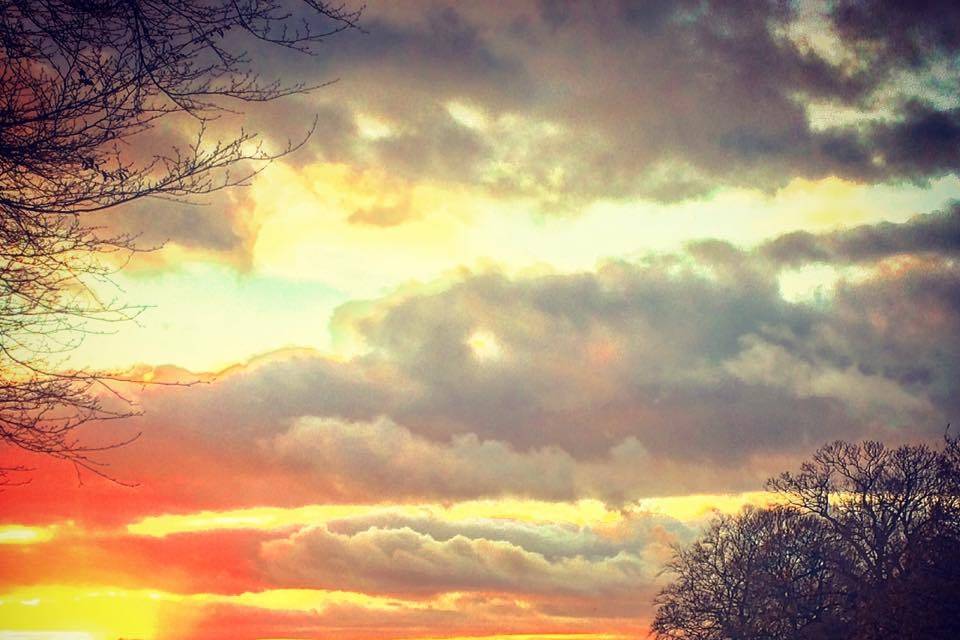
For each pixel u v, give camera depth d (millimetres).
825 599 58688
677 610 69250
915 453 57688
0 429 12836
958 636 46906
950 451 57219
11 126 12664
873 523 57031
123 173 13141
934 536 50875
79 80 12945
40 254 13242
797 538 62469
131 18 13000
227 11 13156
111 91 13023
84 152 13008
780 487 63000
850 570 57500
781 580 60781
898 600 48156
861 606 51156
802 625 59031
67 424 13141
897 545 54719
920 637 47000
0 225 13008
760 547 65750
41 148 12789
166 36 13086
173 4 13031
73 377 13203
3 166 12875
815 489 61906
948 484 55000
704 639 67125
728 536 70438
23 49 12836
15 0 12766
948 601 47531
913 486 56938
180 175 13297
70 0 12852
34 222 13133
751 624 62844
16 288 13219
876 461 59031
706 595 68750
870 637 49250
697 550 71062
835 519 59438
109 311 13570
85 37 12984
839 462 61406
